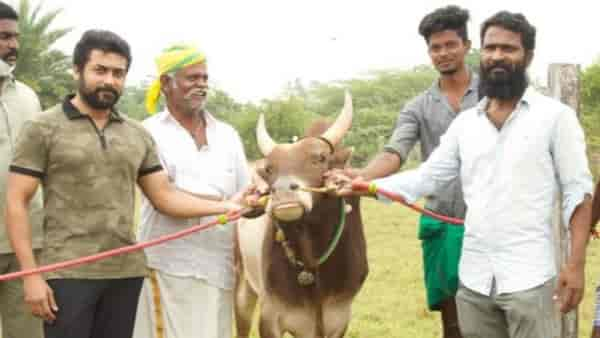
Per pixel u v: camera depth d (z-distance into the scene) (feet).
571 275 13.75
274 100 108.78
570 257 13.84
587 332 26.02
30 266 14.92
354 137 111.45
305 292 17.52
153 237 17.92
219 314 18.35
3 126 17.98
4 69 17.84
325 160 15.98
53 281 15.03
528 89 14.32
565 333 19.21
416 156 72.28
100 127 15.48
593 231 16.89
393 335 26.37
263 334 18.01
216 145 18.29
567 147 13.87
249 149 94.38
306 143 16.07
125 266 15.57
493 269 14.10
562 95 19.11
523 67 14.19
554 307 14.25
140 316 18.17
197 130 18.25
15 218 14.89
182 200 16.78
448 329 19.79
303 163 15.71
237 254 20.26
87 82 15.11
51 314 14.96
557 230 18.81
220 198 18.24
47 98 130.41
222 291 18.44
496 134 14.28
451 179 15.34
